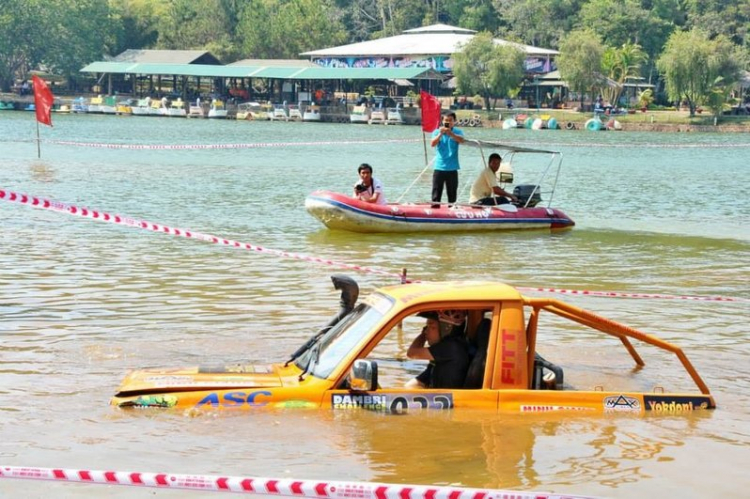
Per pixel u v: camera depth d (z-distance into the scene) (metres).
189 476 7.18
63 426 9.34
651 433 9.66
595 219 29.89
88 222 24.72
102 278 17.36
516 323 9.89
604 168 55.06
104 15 154.38
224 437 8.97
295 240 23.22
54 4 149.25
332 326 10.69
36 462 8.48
